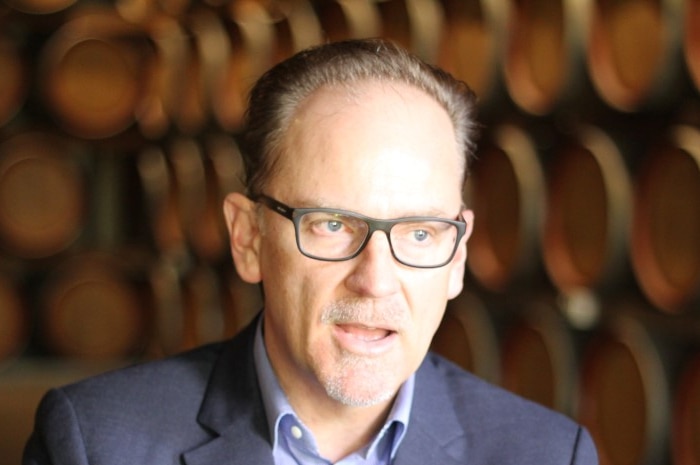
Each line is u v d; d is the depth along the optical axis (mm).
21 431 7508
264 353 2627
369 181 2285
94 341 8367
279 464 2564
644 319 4156
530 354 4859
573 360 4641
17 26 8156
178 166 7730
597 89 4215
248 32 6816
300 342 2369
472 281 5152
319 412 2549
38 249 8336
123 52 8125
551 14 4543
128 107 8133
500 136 4871
